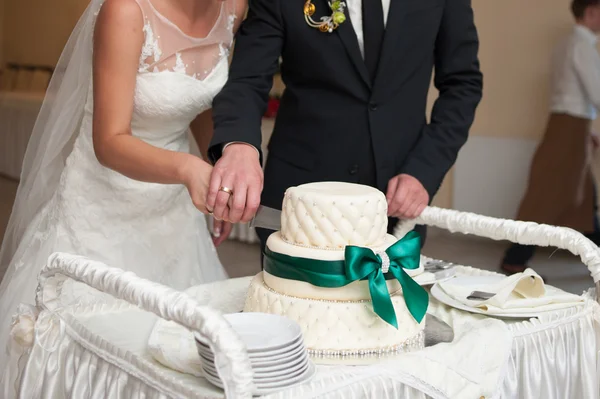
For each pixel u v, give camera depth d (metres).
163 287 1.13
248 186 1.42
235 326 1.19
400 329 1.33
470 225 1.80
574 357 1.53
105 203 1.93
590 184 4.89
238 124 1.73
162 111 1.87
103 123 1.68
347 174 1.99
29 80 8.06
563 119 4.78
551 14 5.21
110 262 1.95
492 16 5.45
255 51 1.96
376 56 1.95
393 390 1.16
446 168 1.98
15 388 1.41
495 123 5.57
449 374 1.23
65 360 1.35
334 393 1.10
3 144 6.96
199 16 1.88
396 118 1.99
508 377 1.36
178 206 2.08
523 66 5.38
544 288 1.60
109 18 1.66
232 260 4.88
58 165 1.96
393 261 1.31
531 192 4.96
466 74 2.06
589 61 4.62
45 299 1.40
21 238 2.04
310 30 1.93
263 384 1.08
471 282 1.71
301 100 2.00
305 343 1.28
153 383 1.14
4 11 8.77
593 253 1.61
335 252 1.27
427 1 1.97
